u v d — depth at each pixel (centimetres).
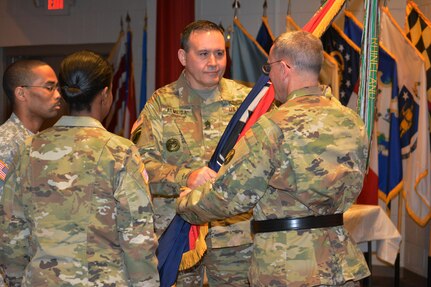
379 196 481
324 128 205
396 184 474
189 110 273
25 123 275
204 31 264
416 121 465
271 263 206
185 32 269
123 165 200
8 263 207
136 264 200
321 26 274
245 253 270
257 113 261
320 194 203
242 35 505
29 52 632
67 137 203
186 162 268
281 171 203
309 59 212
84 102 206
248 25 536
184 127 271
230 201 206
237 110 262
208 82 267
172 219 263
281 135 203
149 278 202
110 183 198
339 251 210
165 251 260
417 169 465
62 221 196
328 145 204
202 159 268
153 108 274
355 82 476
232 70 505
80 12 609
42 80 273
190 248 260
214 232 265
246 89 288
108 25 599
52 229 196
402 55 474
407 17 483
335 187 204
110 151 201
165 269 260
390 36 478
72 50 617
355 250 216
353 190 212
